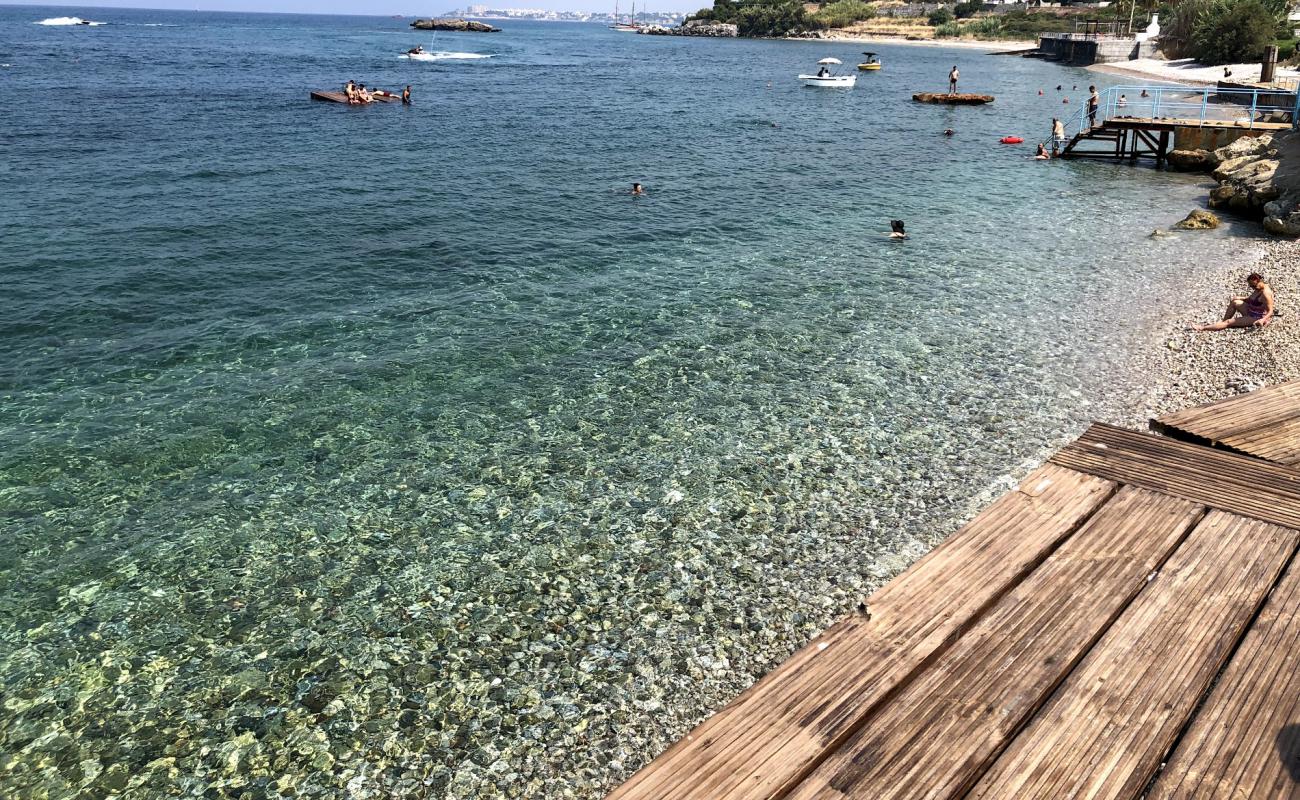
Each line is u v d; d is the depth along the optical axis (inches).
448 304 806.5
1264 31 3196.4
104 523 463.8
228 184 1273.4
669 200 1268.5
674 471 510.9
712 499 481.1
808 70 4119.1
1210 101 2406.5
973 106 2610.7
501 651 370.3
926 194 1328.7
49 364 660.1
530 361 673.6
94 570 424.8
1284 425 395.5
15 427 562.3
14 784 307.7
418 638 378.0
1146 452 368.2
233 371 654.5
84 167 1337.4
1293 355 612.4
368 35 7357.3
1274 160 1195.3
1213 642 250.1
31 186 1194.6
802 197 1302.9
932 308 787.4
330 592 409.1
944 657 249.6
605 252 989.2
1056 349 684.7
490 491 493.4
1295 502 322.7
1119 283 855.7
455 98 2549.2
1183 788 201.0
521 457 529.7
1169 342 686.5
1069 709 227.6
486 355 685.3
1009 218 1160.2
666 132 1977.1
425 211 1158.3
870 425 563.2
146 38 5615.2
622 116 2240.4
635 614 391.9
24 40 4795.8
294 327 744.3
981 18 7244.1
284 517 469.4
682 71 3959.2
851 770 212.2
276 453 536.4
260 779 310.0
